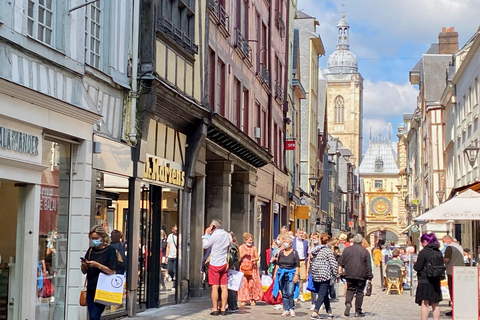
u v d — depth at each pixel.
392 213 153.62
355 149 162.38
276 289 18.44
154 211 17.59
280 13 37.88
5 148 10.81
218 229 16.66
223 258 16.55
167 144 18.41
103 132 14.44
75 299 13.28
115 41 14.88
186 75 18.91
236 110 26.75
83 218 13.41
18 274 11.72
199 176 21.94
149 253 17.38
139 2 15.96
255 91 30.38
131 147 15.69
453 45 60.62
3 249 11.33
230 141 23.72
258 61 31.06
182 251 19.80
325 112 70.31
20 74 11.06
